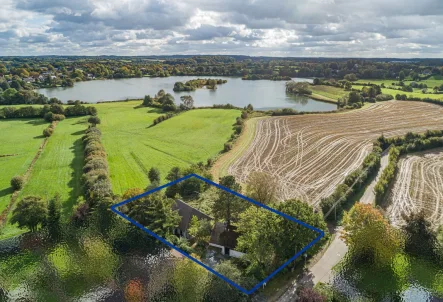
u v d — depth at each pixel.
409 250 36.41
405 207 53.03
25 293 32.56
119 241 37.38
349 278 34.59
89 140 85.31
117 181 63.41
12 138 94.88
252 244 35.56
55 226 40.62
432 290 32.75
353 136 94.31
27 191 58.91
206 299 30.47
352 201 53.91
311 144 87.69
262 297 31.95
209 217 42.31
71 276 34.31
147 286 32.22
